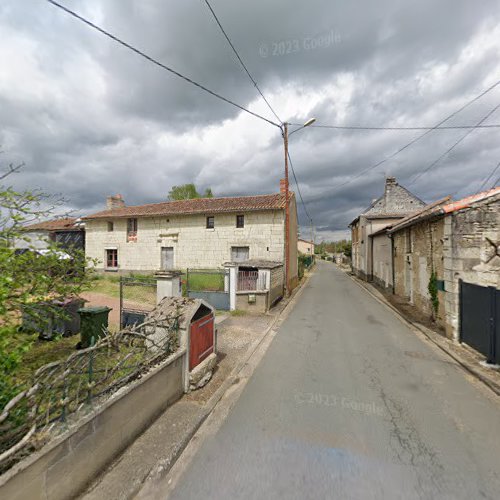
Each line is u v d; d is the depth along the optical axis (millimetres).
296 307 11539
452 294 6785
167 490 2484
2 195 3711
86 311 5570
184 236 18266
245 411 3811
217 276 12719
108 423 2684
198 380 4336
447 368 5273
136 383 3109
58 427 2260
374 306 11672
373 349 6344
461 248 6719
